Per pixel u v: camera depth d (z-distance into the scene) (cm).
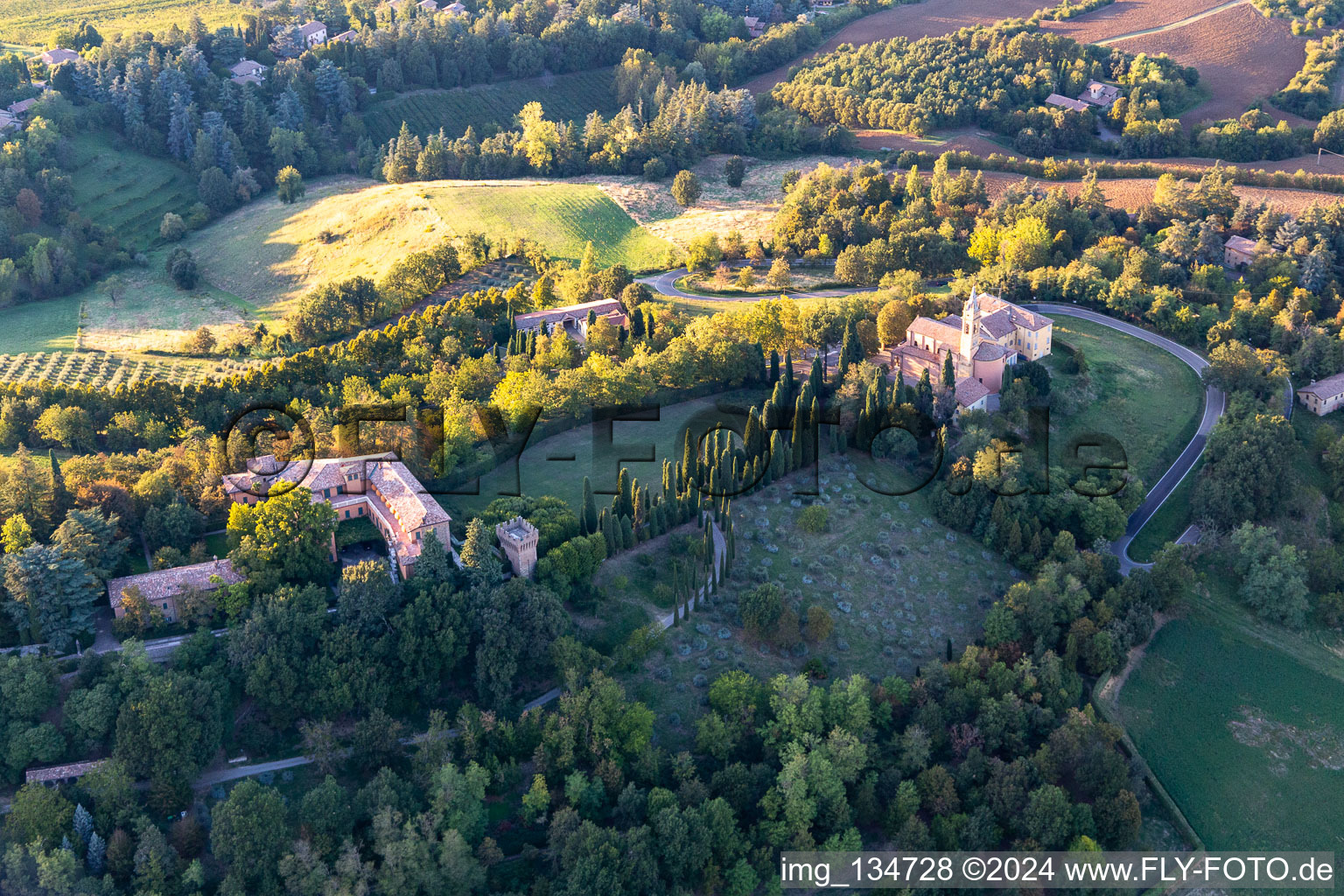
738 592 19075
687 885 15400
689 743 16888
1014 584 19762
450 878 14775
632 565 19038
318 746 15675
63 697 15788
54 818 14325
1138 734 18300
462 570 17350
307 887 14350
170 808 14988
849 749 16325
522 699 16950
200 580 17038
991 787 16475
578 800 15638
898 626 19100
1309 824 17388
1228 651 19812
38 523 18062
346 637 16262
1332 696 19325
